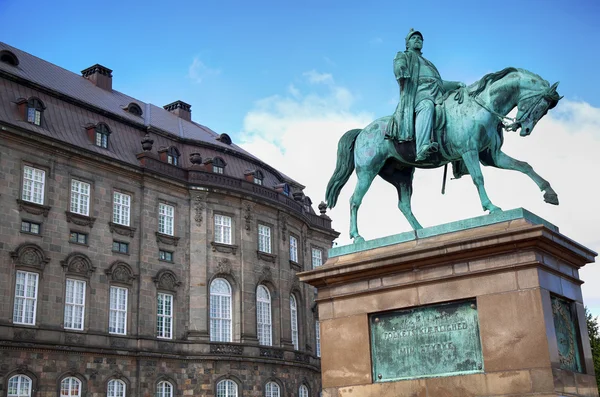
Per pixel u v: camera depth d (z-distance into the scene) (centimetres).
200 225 5103
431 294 1139
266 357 5194
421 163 1319
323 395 1223
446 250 1119
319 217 6669
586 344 1130
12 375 3784
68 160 4384
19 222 4019
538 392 999
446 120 1270
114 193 4656
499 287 1072
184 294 4931
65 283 4194
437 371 1112
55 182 4272
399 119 1310
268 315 5456
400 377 1149
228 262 5175
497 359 1047
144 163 4866
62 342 4059
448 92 1326
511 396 1020
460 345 1098
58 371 4016
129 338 4488
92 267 4353
